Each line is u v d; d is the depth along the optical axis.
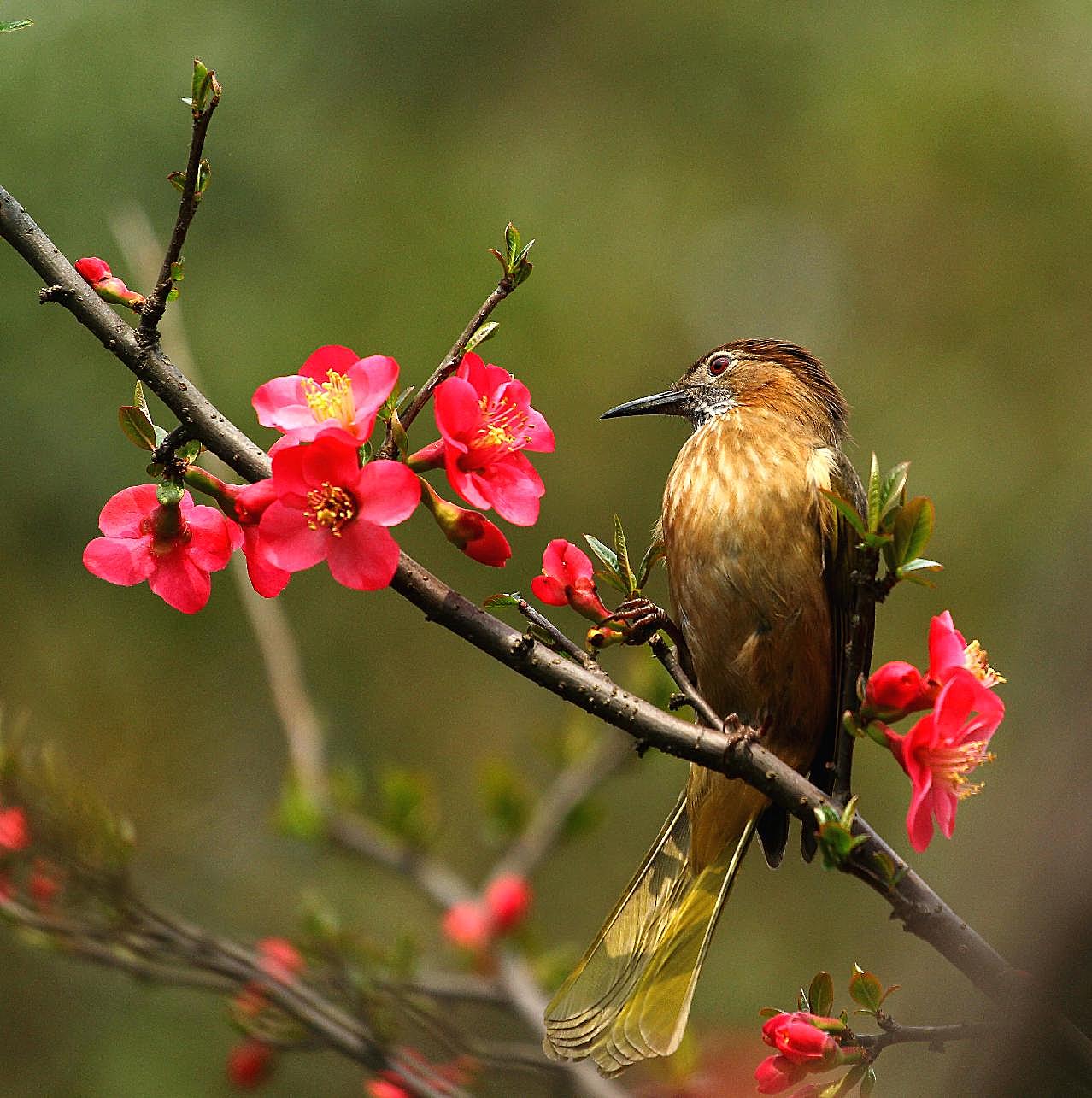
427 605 4.21
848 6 16.31
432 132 14.55
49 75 12.86
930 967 4.96
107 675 11.79
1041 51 16.42
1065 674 4.28
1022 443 15.62
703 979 12.68
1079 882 3.75
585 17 15.77
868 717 4.19
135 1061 10.53
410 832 7.98
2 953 10.75
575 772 8.12
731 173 15.80
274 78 13.84
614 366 14.53
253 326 12.96
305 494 3.87
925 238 16.19
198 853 10.92
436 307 13.72
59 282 4.16
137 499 4.24
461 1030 6.46
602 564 4.87
